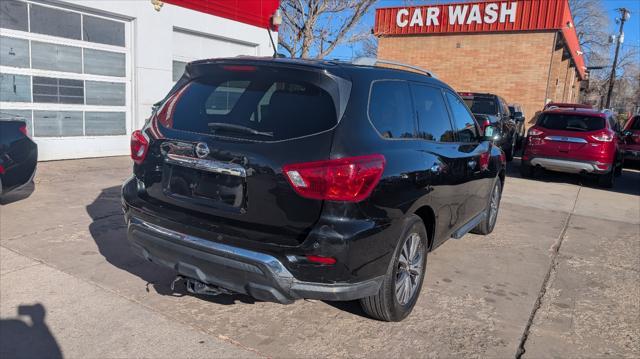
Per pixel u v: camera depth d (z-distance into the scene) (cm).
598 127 1060
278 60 337
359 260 298
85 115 960
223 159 309
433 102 436
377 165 305
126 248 489
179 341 329
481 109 1292
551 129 1102
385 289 338
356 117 312
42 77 880
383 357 322
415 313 388
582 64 3494
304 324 361
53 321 346
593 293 449
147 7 1020
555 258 547
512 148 1481
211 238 305
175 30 1124
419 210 385
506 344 347
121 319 353
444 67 2170
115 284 408
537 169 1229
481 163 509
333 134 296
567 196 959
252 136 309
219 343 329
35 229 531
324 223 288
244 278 298
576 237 643
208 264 307
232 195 309
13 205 616
